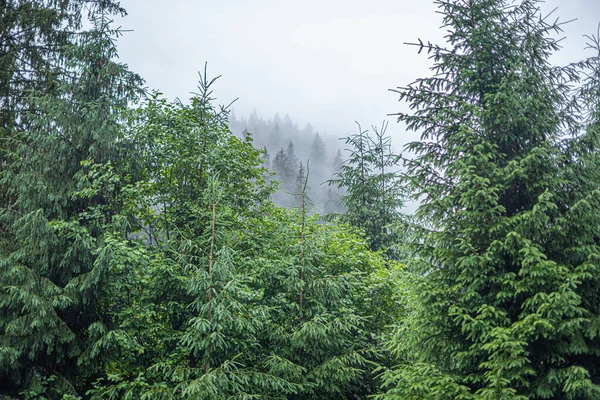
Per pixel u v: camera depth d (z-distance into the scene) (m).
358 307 13.11
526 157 7.95
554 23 8.99
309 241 11.89
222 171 13.29
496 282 7.84
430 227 9.09
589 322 7.16
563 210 8.31
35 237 10.88
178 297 11.56
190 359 11.19
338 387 10.89
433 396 7.70
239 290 9.55
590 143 8.36
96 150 12.20
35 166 11.67
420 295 8.41
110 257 10.66
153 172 13.45
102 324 10.81
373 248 19.86
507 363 7.05
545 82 8.98
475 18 9.55
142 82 14.09
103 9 14.88
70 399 9.95
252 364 11.34
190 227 12.80
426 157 9.45
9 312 10.65
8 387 10.70
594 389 6.54
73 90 12.91
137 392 9.95
